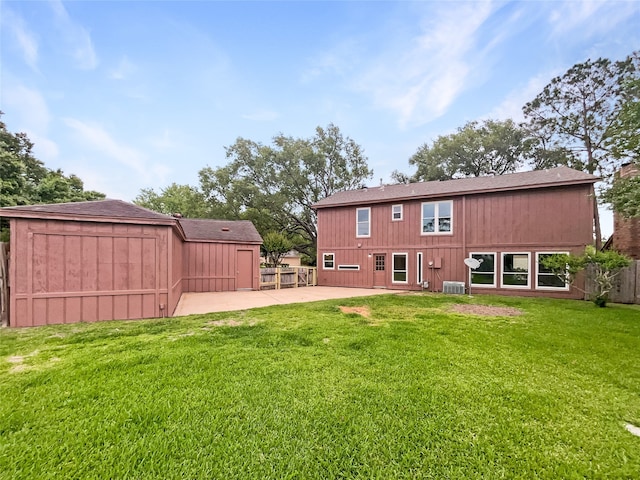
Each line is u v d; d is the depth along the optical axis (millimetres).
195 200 28562
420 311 7441
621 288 9055
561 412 2676
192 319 6461
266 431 2373
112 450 2141
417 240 13352
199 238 12797
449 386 3158
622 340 4844
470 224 12195
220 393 2967
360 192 16156
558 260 9008
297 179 25734
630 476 1948
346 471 1968
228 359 3873
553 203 10742
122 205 6836
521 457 2109
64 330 5457
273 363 3750
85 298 6246
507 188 11336
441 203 12867
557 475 1953
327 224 15852
